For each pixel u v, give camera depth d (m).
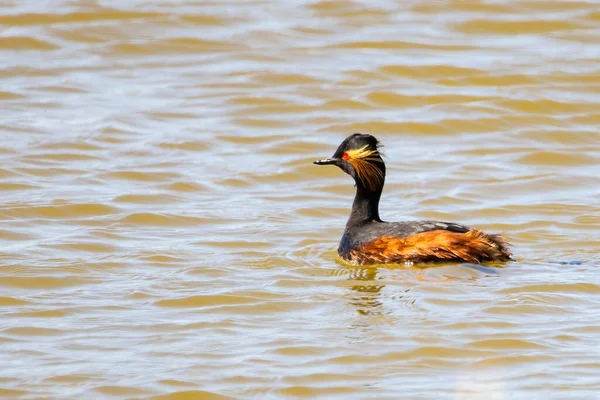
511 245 14.73
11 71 24.78
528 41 26.03
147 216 17.09
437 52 25.48
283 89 23.78
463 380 10.75
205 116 22.53
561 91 23.27
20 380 10.87
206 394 10.52
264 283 13.87
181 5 28.03
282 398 10.44
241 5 28.19
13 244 15.70
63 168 19.72
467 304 12.82
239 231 16.50
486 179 19.25
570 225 16.62
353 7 27.94
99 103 23.16
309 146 21.03
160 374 10.97
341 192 18.80
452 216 17.30
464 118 22.19
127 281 14.06
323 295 13.32
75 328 12.32
